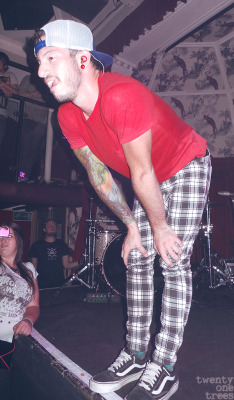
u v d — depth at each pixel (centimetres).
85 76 106
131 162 100
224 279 391
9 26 455
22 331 176
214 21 460
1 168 481
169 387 112
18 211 558
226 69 488
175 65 513
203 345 170
